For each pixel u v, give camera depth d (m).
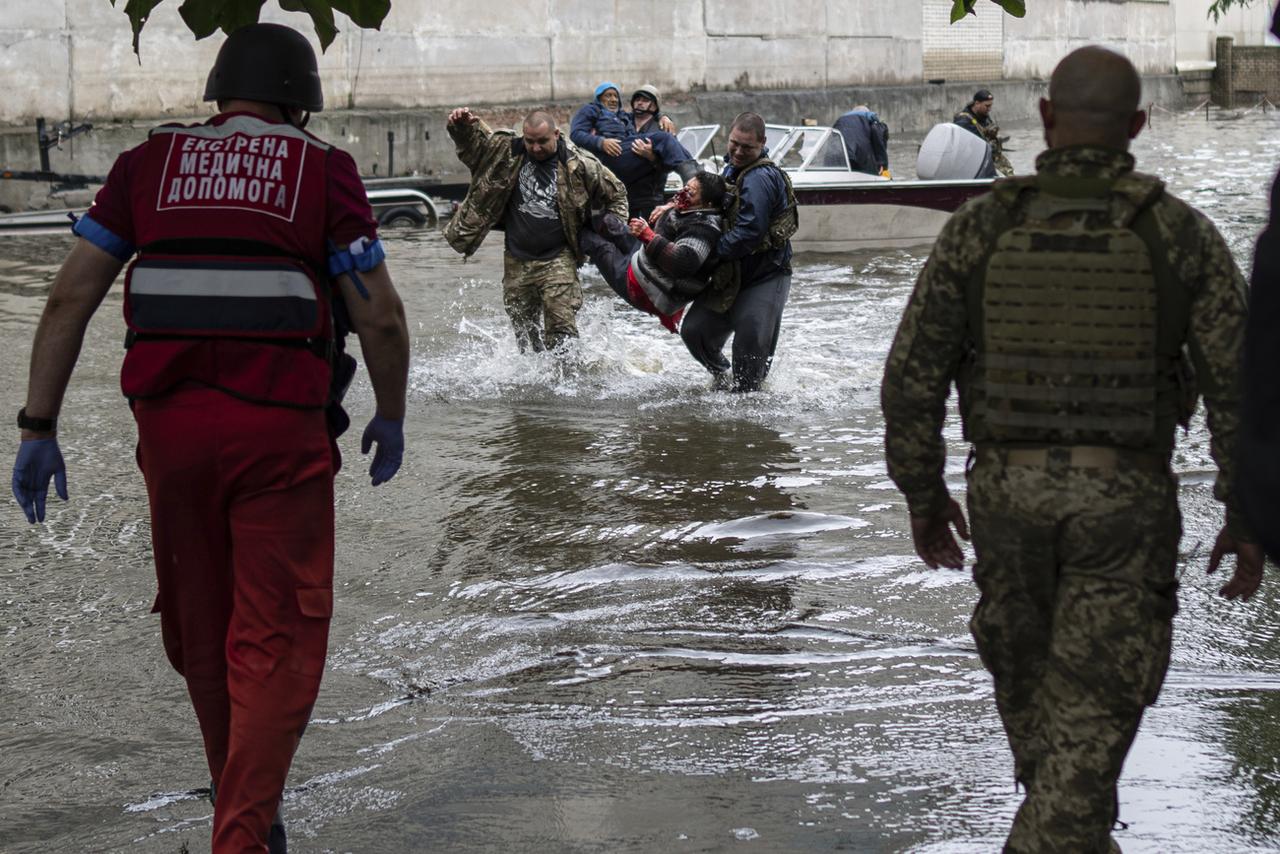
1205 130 32.91
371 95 22.30
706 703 3.89
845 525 5.61
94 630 4.52
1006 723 2.79
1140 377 2.54
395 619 4.62
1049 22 39.72
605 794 3.33
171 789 3.45
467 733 3.71
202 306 2.80
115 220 2.92
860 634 4.44
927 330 2.68
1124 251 2.53
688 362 9.09
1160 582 2.56
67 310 2.92
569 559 5.21
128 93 19.64
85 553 5.29
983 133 16.67
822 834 3.11
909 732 3.67
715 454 6.78
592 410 7.75
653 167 13.32
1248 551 2.64
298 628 2.86
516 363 8.95
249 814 2.75
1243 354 1.71
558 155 8.61
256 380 2.79
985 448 2.65
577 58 25.67
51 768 3.56
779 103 30.02
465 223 8.75
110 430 7.18
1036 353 2.57
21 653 4.33
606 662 4.22
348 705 3.93
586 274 13.55
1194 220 2.55
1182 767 3.37
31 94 18.77
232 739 2.79
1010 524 2.60
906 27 34.53
